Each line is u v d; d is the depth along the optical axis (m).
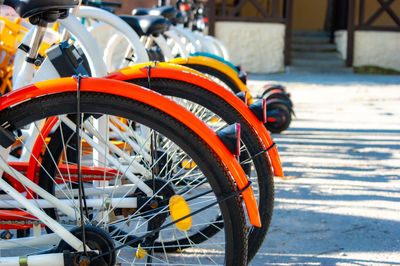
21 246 1.64
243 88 3.07
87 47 1.98
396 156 4.25
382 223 2.67
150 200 1.77
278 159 1.94
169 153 2.01
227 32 13.26
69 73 1.58
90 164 2.34
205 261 2.08
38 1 1.46
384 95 8.63
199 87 1.86
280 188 3.29
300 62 13.56
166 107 1.44
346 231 2.56
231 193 1.48
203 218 2.11
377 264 2.18
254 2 13.29
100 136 1.90
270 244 2.39
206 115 2.08
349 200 3.05
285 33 13.34
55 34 2.82
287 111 5.16
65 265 1.48
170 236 2.19
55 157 1.90
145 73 1.82
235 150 1.47
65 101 1.43
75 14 1.98
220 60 3.46
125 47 10.55
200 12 5.34
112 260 1.50
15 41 3.14
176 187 2.05
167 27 2.82
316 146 4.61
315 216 2.77
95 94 1.43
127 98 1.44
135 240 1.53
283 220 2.70
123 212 1.80
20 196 1.49
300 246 2.37
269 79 11.32
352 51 13.56
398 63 13.58
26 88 1.42
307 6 16.17
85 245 1.47
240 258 1.50
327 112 6.80
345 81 10.94
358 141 4.85
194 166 1.89
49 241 1.66
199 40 4.72
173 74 1.83
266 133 1.92
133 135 2.09
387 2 13.57
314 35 14.79
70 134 1.89
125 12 9.93
